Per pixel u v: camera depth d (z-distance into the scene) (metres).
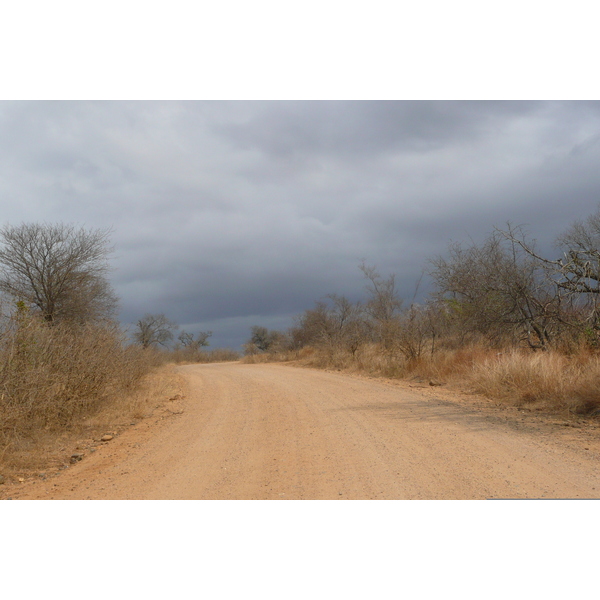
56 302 24.69
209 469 7.11
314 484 6.04
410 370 19.23
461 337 21.31
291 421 10.62
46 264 24.70
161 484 6.46
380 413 10.84
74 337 12.65
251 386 19.11
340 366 26.38
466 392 13.41
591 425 8.59
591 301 15.44
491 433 8.23
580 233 16.77
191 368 39.28
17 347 9.38
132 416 12.41
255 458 7.58
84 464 7.90
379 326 25.36
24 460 7.89
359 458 7.11
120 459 8.12
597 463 6.28
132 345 17.28
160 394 17.20
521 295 17.52
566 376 11.23
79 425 10.89
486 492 5.39
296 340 46.38
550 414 9.75
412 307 22.73
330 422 10.14
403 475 6.14
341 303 36.69
